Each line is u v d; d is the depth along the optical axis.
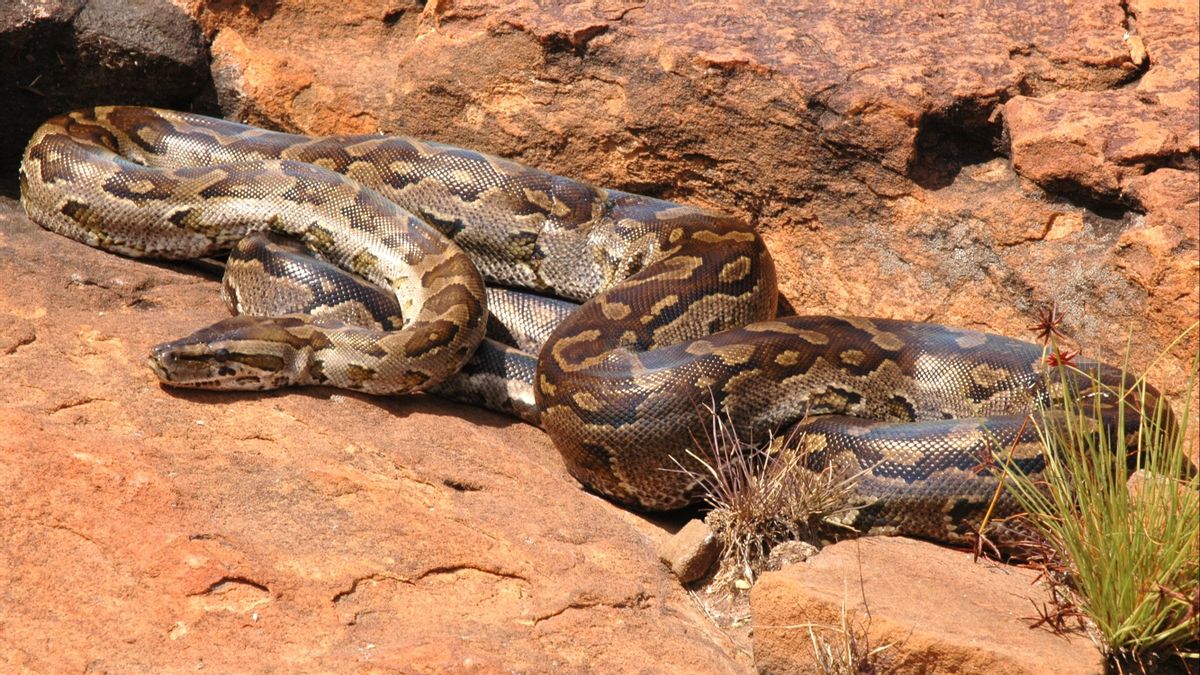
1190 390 9.72
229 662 8.04
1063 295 12.95
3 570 8.33
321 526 9.36
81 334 11.36
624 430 11.00
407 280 13.20
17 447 9.23
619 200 14.53
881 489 10.53
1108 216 12.90
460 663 8.19
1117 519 8.85
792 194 14.25
